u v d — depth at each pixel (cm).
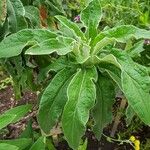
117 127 79
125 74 47
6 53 48
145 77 47
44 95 51
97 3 51
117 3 78
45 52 47
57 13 62
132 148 76
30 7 57
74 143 49
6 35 52
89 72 51
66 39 49
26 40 49
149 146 75
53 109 51
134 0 75
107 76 54
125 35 48
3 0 48
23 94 82
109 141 75
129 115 59
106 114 55
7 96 87
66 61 53
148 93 47
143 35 48
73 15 91
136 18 77
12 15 52
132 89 47
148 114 47
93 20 52
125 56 49
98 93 54
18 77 59
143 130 79
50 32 50
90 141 76
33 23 56
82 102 48
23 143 51
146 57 65
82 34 52
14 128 77
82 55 52
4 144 44
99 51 52
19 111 54
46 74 55
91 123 76
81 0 84
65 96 51
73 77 50
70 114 48
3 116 46
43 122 52
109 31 49
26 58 56
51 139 70
